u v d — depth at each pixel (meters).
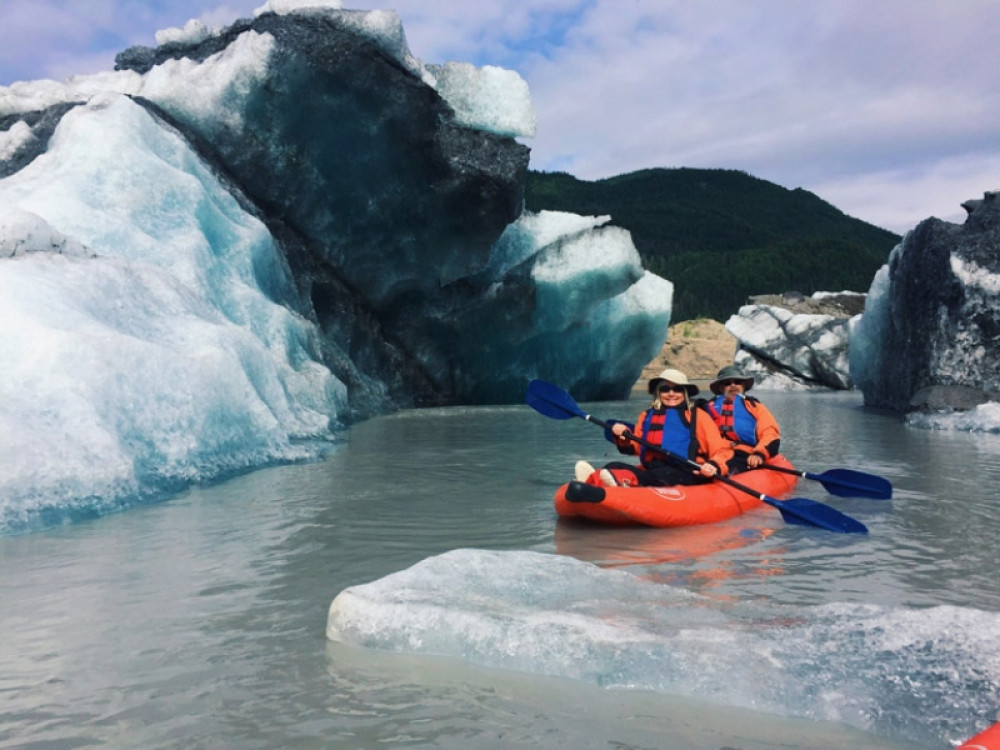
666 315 16.62
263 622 2.75
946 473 6.28
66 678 2.28
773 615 2.73
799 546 3.90
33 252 5.56
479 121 12.06
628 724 2.00
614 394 17.25
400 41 10.41
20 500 4.12
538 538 4.06
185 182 7.86
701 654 2.27
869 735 1.94
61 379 4.64
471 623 2.45
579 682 2.24
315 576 3.33
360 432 9.38
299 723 2.00
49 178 7.27
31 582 3.22
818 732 1.96
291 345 8.80
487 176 11.48
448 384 14.23
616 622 2.52
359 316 12.37
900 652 2.26
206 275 7.53
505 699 2.13
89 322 5.16
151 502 4.84
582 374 15.87
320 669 2.34
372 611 2.55
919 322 12.17
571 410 5.62
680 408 4.96
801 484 5.87
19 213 5.53
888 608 2.72
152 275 6.39
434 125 11.05
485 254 12.41
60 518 4.24
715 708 2.08
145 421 5.16
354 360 12.41
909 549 3.84
